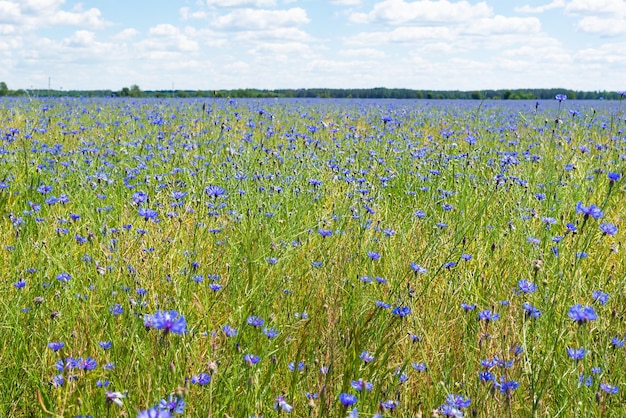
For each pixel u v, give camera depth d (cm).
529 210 561
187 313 361
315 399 288
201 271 431
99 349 318
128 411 271
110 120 1429
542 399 285
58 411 269
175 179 673
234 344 314
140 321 333
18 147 859
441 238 484
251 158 770
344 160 797
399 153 916
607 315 374
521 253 471
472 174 763
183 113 1716
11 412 282
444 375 305
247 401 267
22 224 477
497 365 310
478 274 439
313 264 420
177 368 284
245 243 461
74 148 887
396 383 301
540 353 321
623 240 519
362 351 309
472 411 272
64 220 485
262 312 365
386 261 461
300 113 1878
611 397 293
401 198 661
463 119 1738
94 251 448
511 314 369
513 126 1407
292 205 605
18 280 388
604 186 676
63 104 1895
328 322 354
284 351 326
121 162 764
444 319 371
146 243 470
